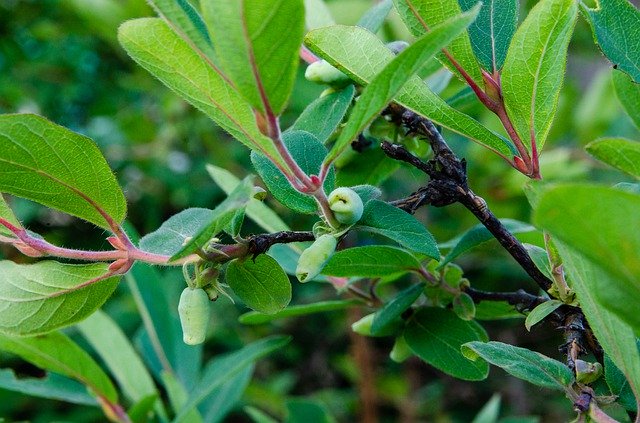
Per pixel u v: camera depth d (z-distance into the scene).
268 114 0.33
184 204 1.01
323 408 0.58
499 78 0.37
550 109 0.37
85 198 0.36
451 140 0.83
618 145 0.32
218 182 0.48
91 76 1.15
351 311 0.90
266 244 0.36
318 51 0.37
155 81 1.01
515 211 0.76
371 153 0.44
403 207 0.39
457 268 0.42
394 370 1.05
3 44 1.12
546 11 0.35
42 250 0.37
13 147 0.35
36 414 0.92
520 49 0.36
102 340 0.54
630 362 0.33
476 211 0.39
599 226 0.28
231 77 0.32
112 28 0.91
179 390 0.53
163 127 1.02
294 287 1.01
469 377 0.42
